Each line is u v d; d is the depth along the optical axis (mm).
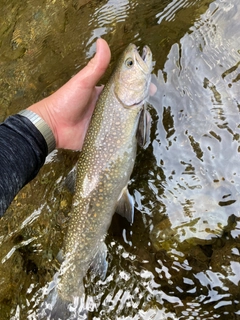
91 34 630
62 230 532
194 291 446
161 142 507
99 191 476
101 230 478
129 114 481
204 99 502
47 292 503
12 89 669
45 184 564
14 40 719
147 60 483
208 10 547
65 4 692
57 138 530
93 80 496
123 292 477
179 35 547
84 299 485
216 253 445
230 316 424
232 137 477
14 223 565
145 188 501
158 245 473
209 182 473
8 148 445
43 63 662
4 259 545
